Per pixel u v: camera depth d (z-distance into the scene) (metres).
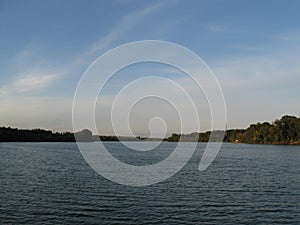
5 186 40.28
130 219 26.84
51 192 36.50
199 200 33.62
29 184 41.72
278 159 87.25
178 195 35.81
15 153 101.19
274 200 34.19
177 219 27.05
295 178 50.28
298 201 33.78
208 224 25.91
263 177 51.16
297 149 137.38
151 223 25.91
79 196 34.53
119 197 34.28
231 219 27.31
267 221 26.97
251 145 175.62
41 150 116.62
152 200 33.16
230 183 44.56
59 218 26.89
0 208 29.64
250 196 36.00
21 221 26.06
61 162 69.81
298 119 183.25
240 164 72.56
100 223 25.75
